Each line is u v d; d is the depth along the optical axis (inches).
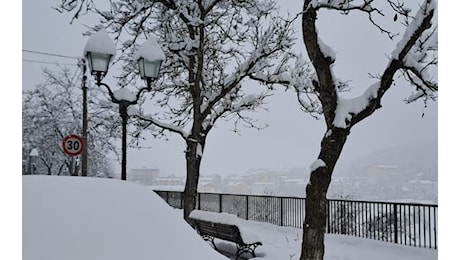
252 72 556.4
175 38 512.1
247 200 690.2
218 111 613.3
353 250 410.3
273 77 575.5
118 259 140.2
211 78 627.5
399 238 434.9
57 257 133.1
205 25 526.3
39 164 1446.9
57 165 1459.2
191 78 530.3
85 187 167.8
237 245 398.6
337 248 421.7
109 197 166.4
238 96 634.8
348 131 307.1
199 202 817.5
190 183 517.3
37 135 1339.8
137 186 183.6
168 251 151.5
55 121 1309.1
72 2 402.9
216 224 409.7
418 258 363.9
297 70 573.9
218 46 621.3
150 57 403.9
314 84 323.9
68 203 155.3
